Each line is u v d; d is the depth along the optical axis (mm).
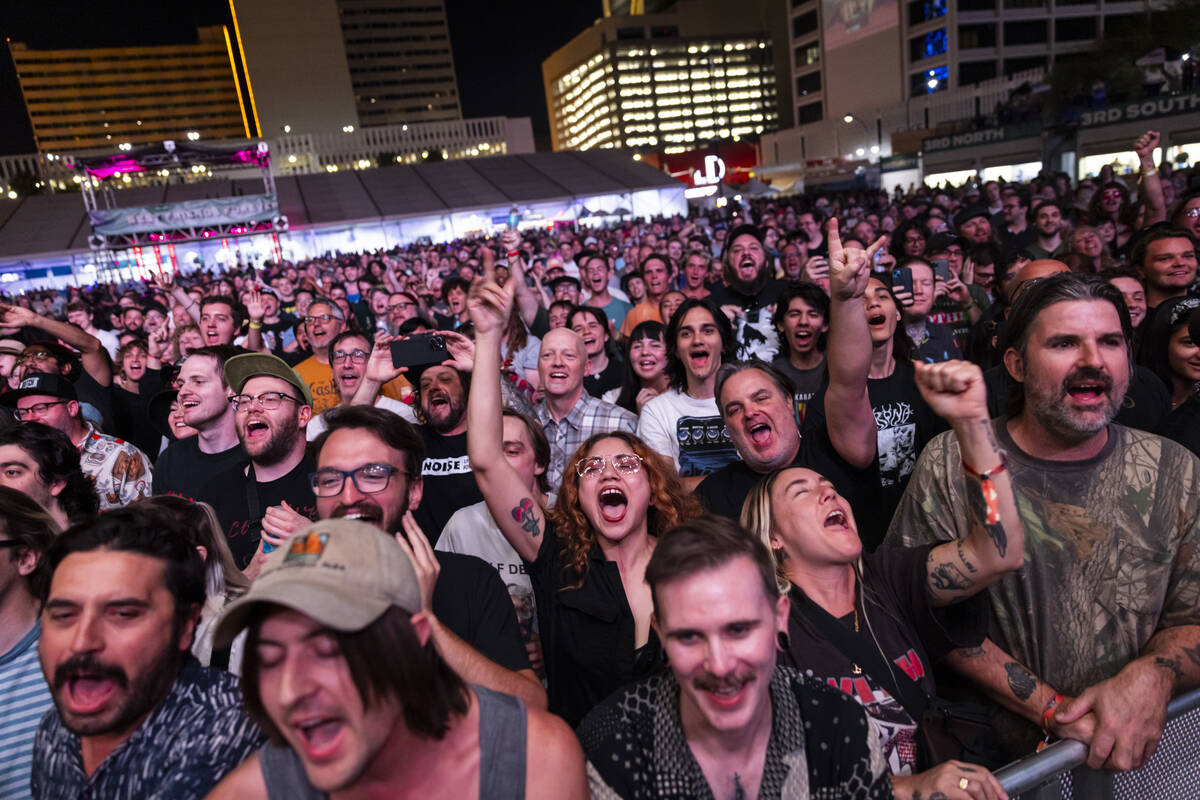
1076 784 1717
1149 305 4406
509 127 59000
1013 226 10070
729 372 2855
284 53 97875
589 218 40062
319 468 2227
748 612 1292
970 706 1850
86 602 1468
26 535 1868
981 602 1878
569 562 2412
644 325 4562
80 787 1585
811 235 10938
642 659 2281
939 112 47812
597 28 143250
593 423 4031
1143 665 1747
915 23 57906
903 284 3594
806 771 1398
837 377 2662
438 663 1201
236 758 1524
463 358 3412
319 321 5414
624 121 143125
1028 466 1974
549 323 6336
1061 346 1832
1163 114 22578
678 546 1344
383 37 165375
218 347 3666
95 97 165750
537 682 2123
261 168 30125
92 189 28625
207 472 3600
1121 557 1880
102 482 3742
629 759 1419
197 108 171250
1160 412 3061
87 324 9461
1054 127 26359
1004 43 55500
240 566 2996
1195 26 25297
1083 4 56156
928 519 2121
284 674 1073
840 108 66688
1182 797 1803
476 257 21016
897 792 1613
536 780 1234
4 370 5285
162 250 32375
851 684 1854
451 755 1201
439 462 3598
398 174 44438
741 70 145250
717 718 1314
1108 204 7562
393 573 1131
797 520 1956
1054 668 1938
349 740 1087
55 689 1483
